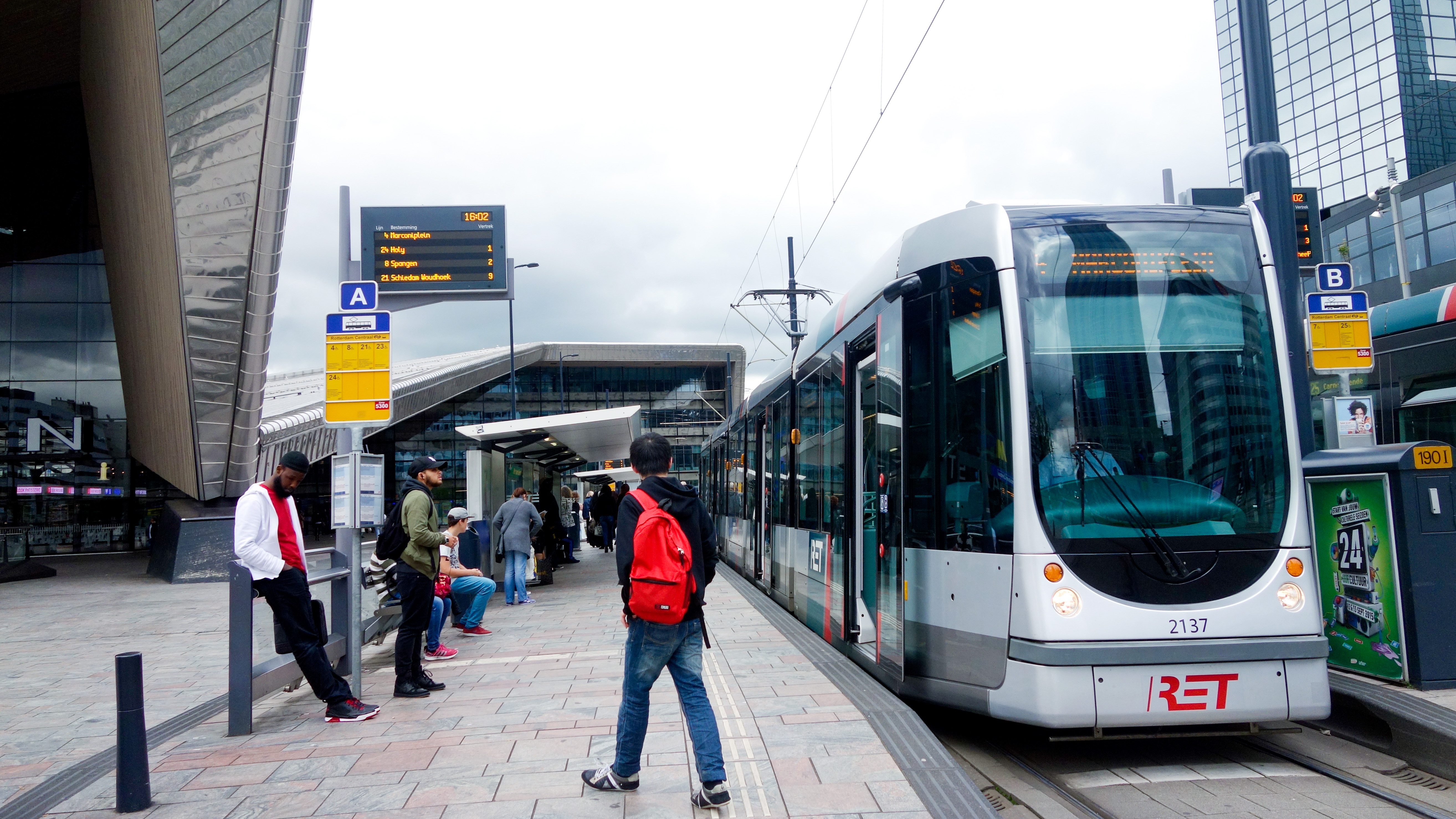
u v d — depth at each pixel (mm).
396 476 63406
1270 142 7742
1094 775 5207
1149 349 5449
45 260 31516
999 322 5535
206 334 19422
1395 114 45094
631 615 4266
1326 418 8453
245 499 5934
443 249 15008
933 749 4887
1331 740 5750
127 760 4398
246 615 5828
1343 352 7695
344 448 7805
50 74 29844
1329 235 34156
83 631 12383
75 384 31422
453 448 64688
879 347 6980
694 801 4203
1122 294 5531
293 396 36375
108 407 31797
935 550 5906
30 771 5496
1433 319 12938
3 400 30812
